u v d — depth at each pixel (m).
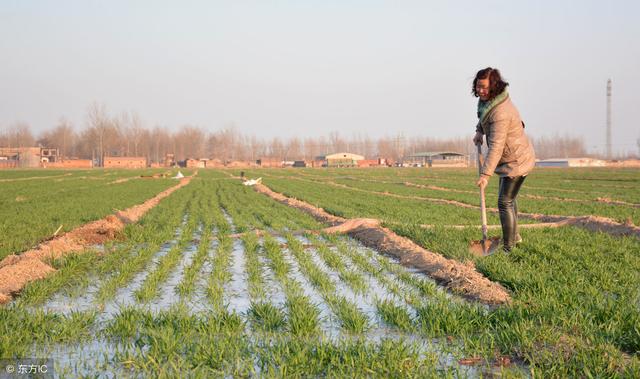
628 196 35.22
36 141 196.75
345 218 20.44
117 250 13.12
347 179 67.56
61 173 89.69
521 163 9.49
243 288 9.52
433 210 23.41
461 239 13.55
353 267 11.36
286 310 7.81
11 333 6.32
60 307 8.21
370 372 5.26
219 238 15.16
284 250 13.62
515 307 7.10
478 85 9.16
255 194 39.41
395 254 12.82
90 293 9.15
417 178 69.06
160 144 178.62
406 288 9.27
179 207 27.14
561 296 7.70
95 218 20.55
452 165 145.75
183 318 6.92
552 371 5.07
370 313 7.70
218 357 5.63
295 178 72.69
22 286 9.48
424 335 6.58
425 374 5.14
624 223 15.35
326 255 12.26
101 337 6.62
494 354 5.75
